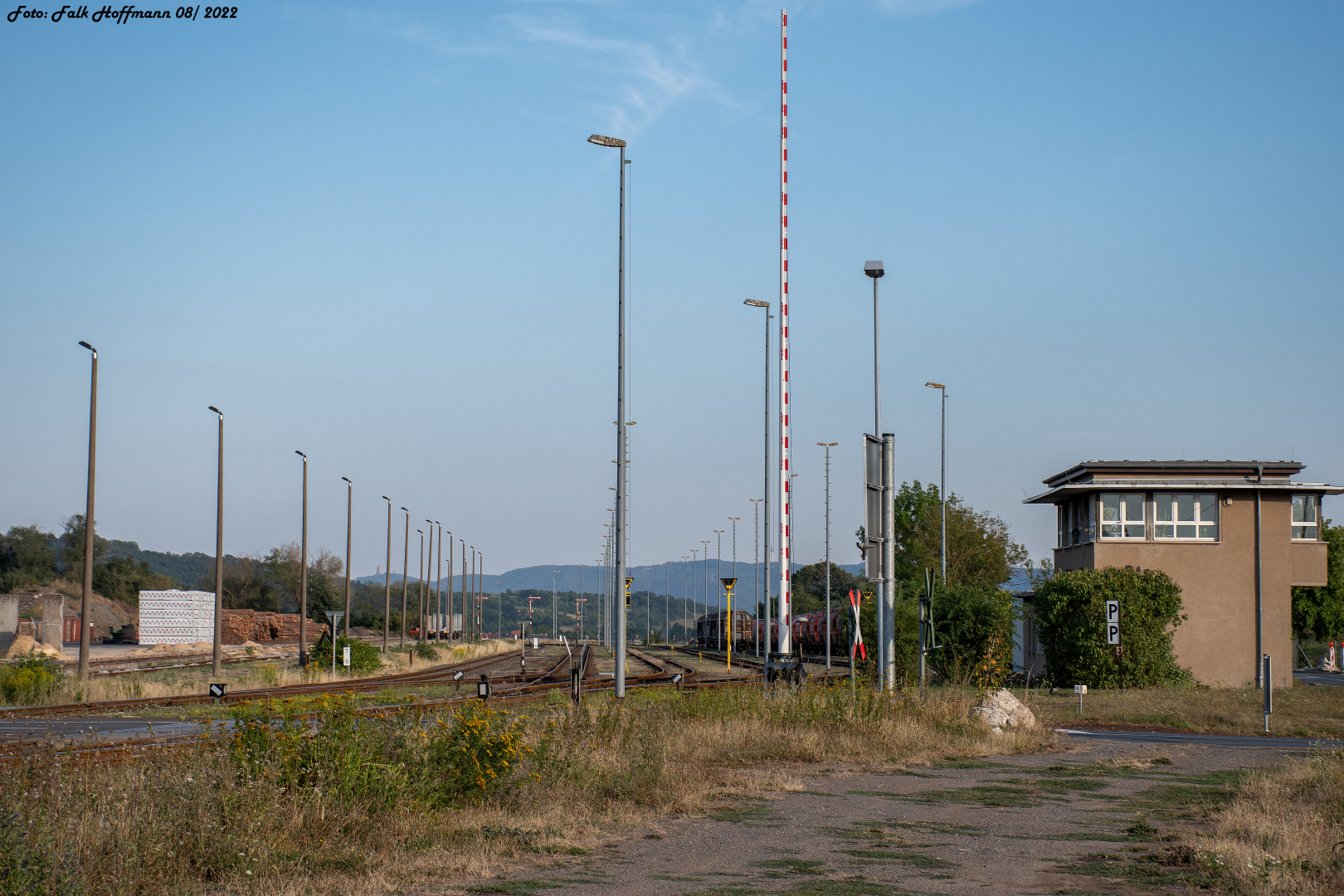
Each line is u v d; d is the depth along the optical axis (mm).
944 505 50344
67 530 129375
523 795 12703
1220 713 26422
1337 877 9188
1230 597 38062
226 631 105250
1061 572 37688
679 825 12078
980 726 20594
